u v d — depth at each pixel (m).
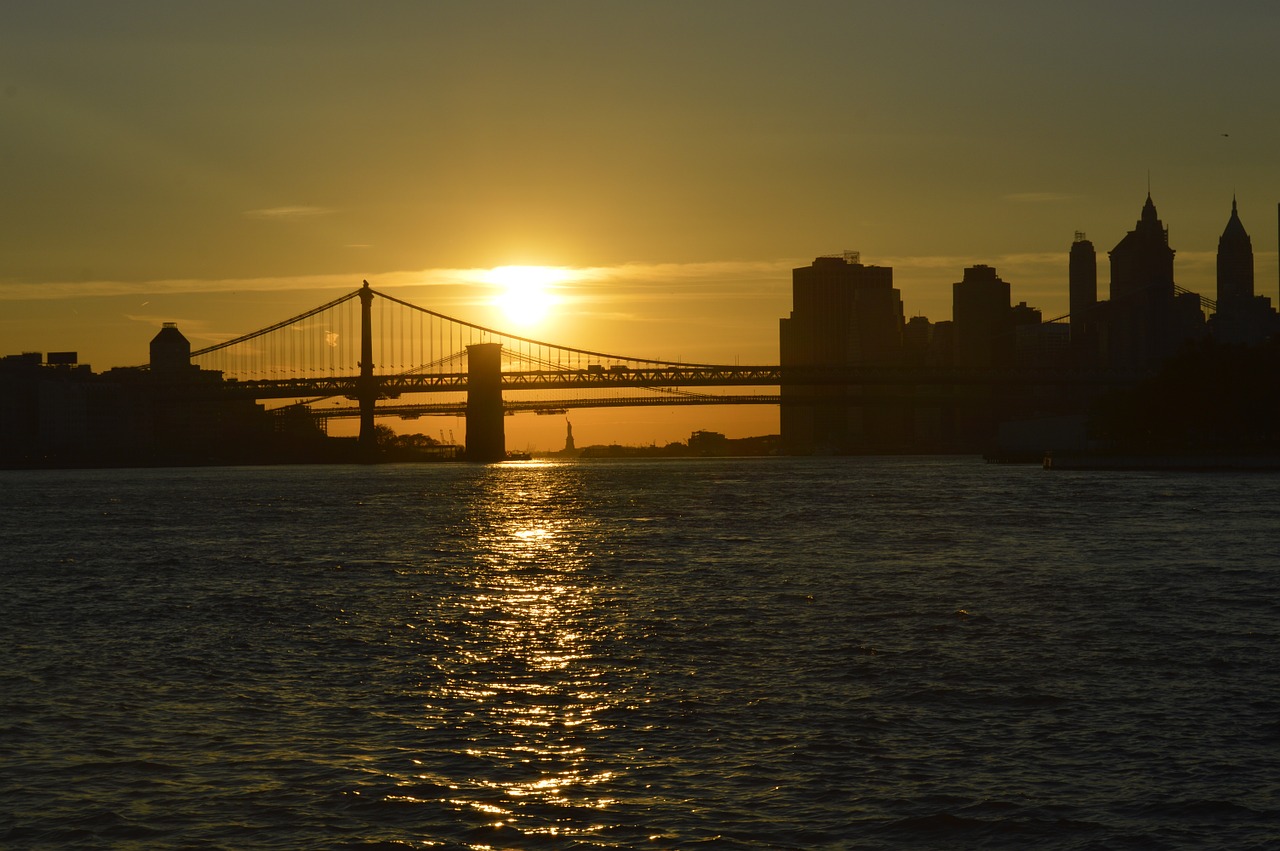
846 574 87.38
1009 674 52.66
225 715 47.44
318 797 38.12
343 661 57.47
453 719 46.56
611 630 65.00
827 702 48.38
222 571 95.25
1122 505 152.50
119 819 36.59
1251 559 91.81
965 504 164.50
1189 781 38.59
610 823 35.88
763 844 34.38
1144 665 54.12
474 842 34.78
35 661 58.00
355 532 136.00
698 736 43.91
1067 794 37.62
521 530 136.38
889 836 34.91
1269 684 50.38
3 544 124.81
